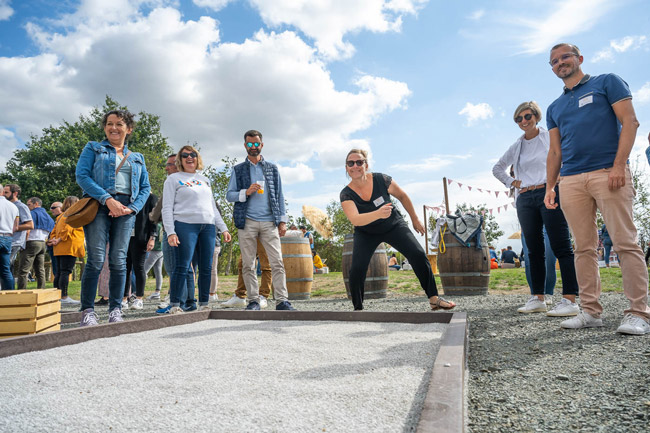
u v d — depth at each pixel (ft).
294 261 22.75
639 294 9.43
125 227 12.64
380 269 22.29
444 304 13.53
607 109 10.18
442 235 22.54
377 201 13.25
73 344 9.61
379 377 6.32
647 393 5.65
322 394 5.57
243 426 4.57
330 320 12.96
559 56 10.77
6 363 7.78
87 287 11.93
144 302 21.59
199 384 6.18
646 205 58.59
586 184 10.22
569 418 5.07
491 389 6.33
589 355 7.74
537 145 13.85
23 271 23.98
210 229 15.67
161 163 98.89
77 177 12.01
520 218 14.12
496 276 30.45
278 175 16.69
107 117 12.93
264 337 10.14
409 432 4.31
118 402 5.44
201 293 15.79
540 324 11.35
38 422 4.78
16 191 22.06
